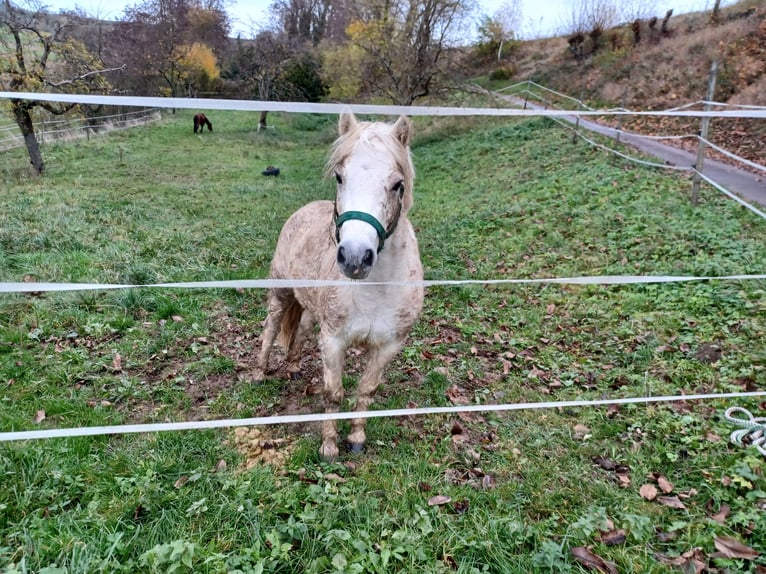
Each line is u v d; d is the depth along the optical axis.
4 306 4.25
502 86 25.34
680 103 14.35
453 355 4.19
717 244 5.46
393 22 19.98
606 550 2.21
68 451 2.63
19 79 11.47
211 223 7.51
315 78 28.83
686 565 2.16
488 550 2.16
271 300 3.54
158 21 34.28
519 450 2.96
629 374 3.74
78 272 5.11
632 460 2.82
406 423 3.22
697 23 20.27
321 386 3.63
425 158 15.91
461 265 6.29
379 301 2.56
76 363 3.61
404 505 2.44
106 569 1.96
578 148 11.69
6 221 6.50
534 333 4.50
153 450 2.73
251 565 2.04
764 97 11.80
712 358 3.80
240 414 3.21
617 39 22.42
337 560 2.05
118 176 11.70
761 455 2.76
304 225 3.24
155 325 4.29
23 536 2.09
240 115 30.55
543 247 6.54
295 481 2.60
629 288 5.07
